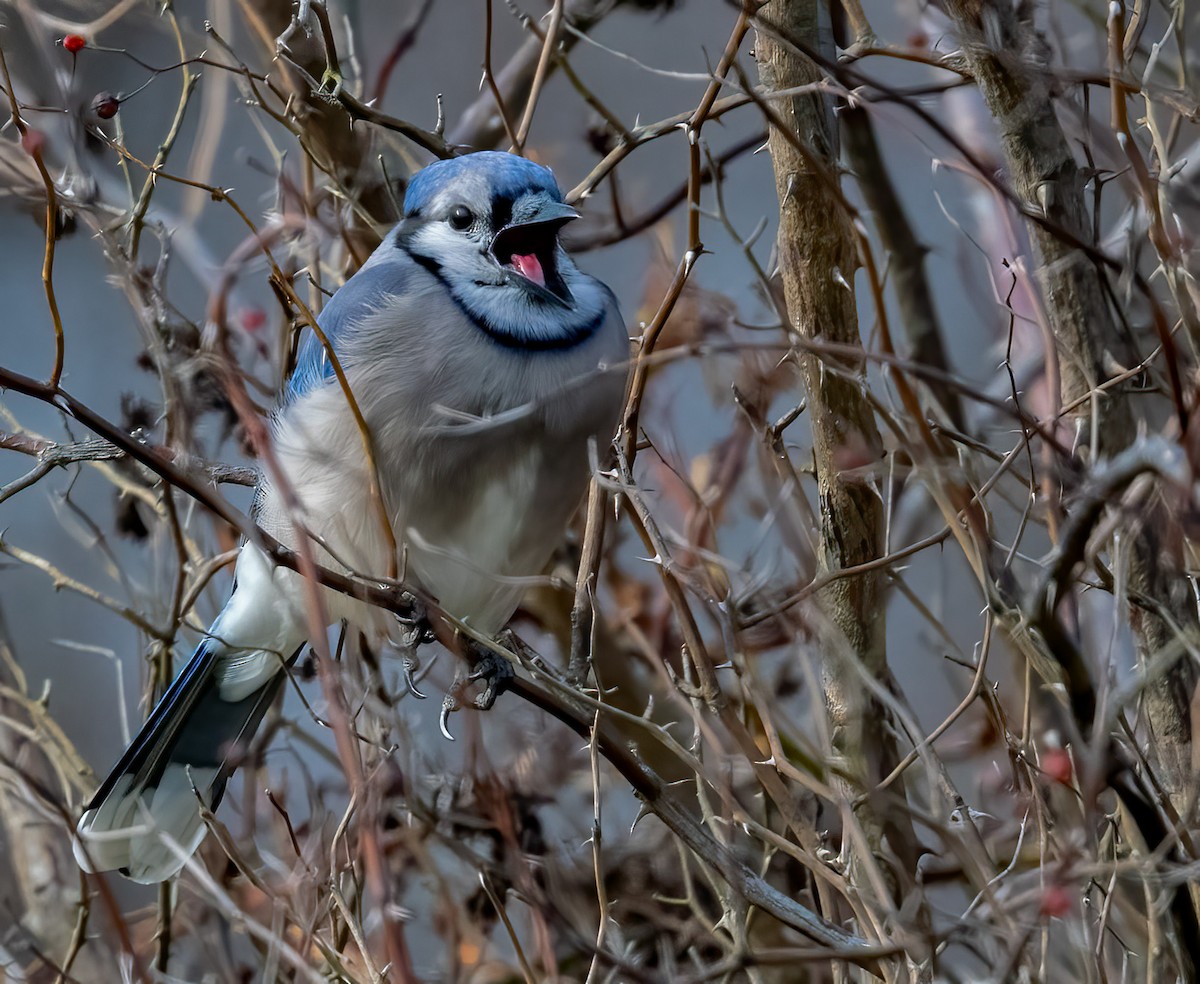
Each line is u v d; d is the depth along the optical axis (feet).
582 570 23.75
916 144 26.76
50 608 41.22
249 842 27.96
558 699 22.22
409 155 30.32
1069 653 19.49
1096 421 21.53
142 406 29.12
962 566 32.35
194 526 30.17
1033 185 22.89
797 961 19.44
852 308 23.81
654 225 32.53
